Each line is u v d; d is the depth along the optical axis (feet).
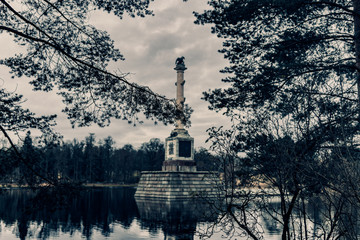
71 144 413.18
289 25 50.49
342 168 19.35
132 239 92.99
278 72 46.57
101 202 219.82
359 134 22.44
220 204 25.58
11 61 34.78
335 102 23.43
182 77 244.83
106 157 426.51
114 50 36.40
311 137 23.67
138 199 240.53
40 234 98.37
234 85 50.24
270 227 94.84
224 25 49.39
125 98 34.19
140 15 37.40
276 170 24.21
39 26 35.42
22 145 32.63
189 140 237.04
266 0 45.65
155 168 426.51
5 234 96.27
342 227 21.18
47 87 35.45
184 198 219.41
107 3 36.04
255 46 49.60
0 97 32.14
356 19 45.34
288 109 24.94
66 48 34.65
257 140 24.61
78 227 114.01
